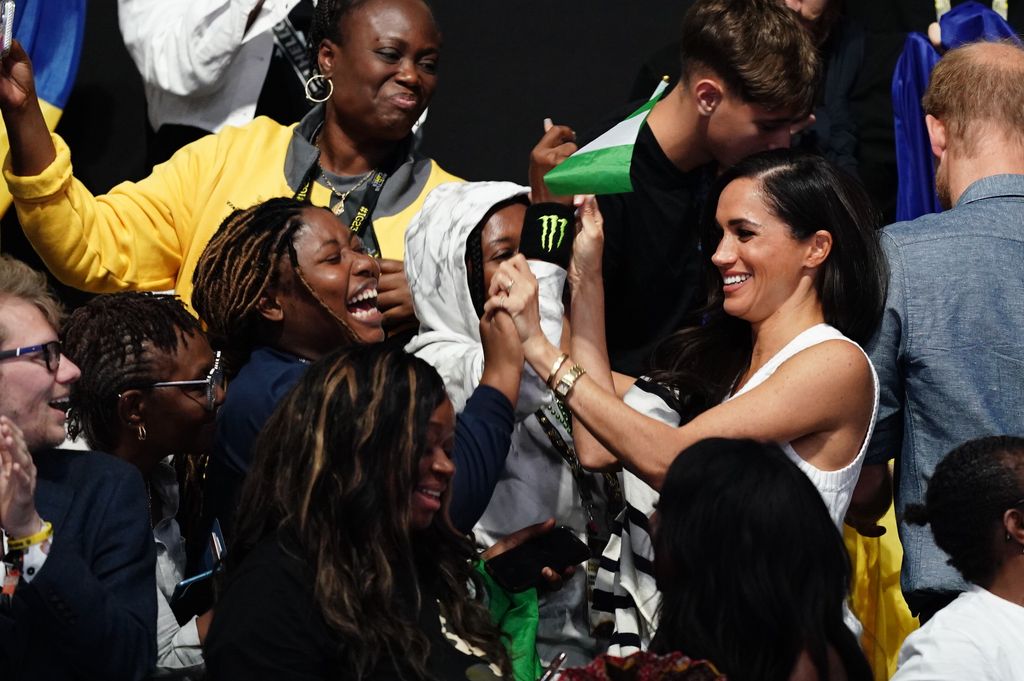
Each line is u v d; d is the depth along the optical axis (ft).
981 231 38.75
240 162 50.39
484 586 34.12
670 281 48.06
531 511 39.50
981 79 40.16
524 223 39.99
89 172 61.67
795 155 37.55
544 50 63.10
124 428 37.32
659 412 39.58
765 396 35.68
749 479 26.91
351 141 50.75
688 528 26.94
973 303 38.14
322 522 29.68
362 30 49.83
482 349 40.37
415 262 42.98
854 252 37.09
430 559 31.76
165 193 49.96
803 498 26.99
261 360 38.68
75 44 56.39
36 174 46.78
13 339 31.86
